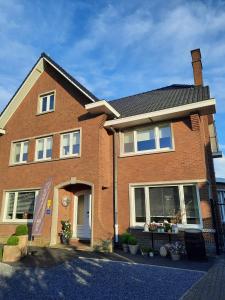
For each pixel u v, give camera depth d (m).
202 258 9.00
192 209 10.66
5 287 6.23
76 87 13.76
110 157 13.15
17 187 14.77
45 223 12.87
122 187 12.34
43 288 6.14
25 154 15.39
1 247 11.66
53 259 9.19
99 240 11.12
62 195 13.43
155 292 5.75
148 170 11.91
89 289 6.04
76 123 13.62
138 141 12.78
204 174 10.63
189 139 11.39
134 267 8.02
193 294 5.55
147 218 11.43
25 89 16.39
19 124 16.08
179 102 12.40
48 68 16.03
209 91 13.42
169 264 8.36
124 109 14.59
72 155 13.33
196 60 16.67
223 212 18.31
